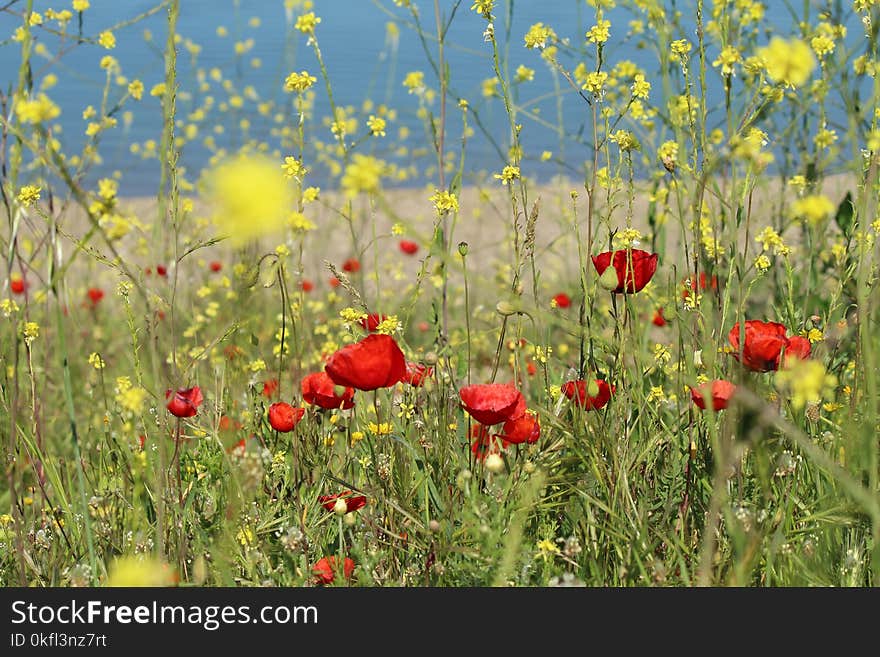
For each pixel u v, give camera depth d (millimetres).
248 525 2223
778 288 2652
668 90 2326
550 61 2496
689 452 2238
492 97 2738
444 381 2389
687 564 2203
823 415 2375
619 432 2295
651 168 2725
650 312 2582
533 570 2172
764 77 2326
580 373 2391
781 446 2189
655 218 2711
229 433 2344
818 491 2221
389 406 2367
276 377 2648
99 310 3455
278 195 1410
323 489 2328
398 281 4301
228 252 3531
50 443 2604
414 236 1862
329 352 2805
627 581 2152
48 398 2838
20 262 2152
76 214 3291
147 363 2668
